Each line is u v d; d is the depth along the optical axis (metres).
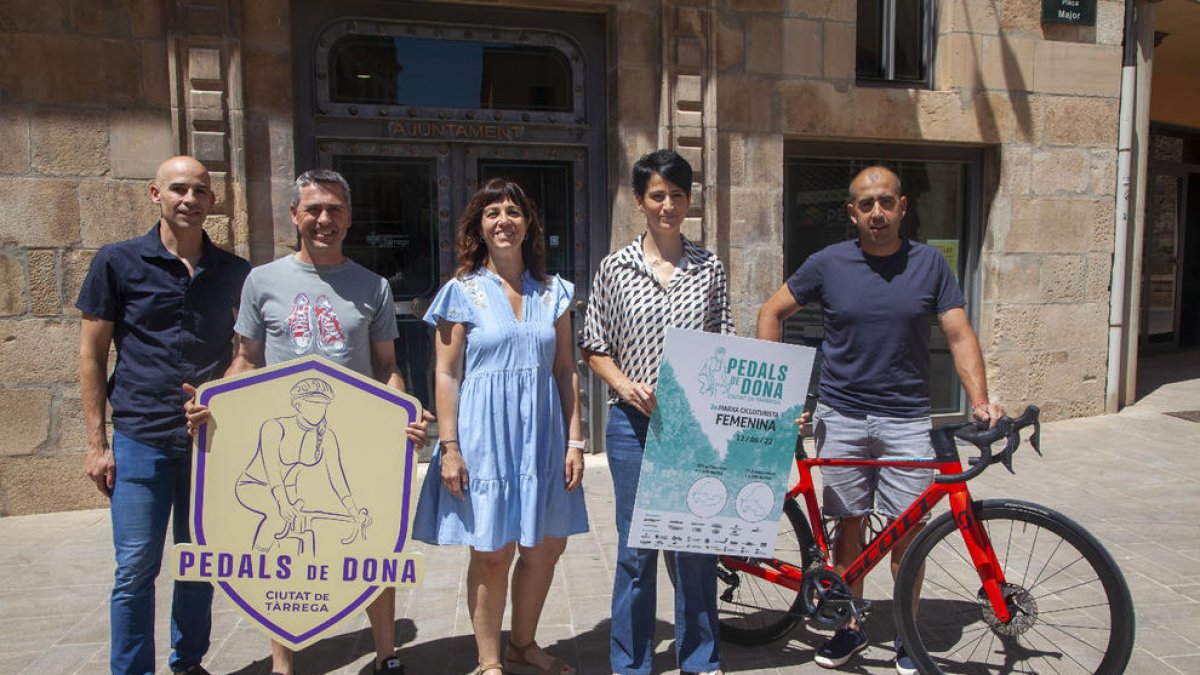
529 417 2.86
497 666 2.98
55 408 5.03
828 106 6.16
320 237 2.80
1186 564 4.15
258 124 5.12
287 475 2.68
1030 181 6.74
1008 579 3.58
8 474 4.99
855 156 6.51
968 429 2.87
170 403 2.83
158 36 4.97
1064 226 6.87
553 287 3.02
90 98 4.91
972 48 6.48
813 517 3.20
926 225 6.80
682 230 5.79
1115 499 5.19
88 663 3.28
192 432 2.63
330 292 2.85
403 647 3.41
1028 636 3.03
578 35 5.79
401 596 3.91
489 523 2.77
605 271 2.98
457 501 2.85
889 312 3.05
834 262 3.17
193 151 4.97
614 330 2.96
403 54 5.54
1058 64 6.71
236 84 5.00
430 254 5.69
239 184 5.05
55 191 4.91
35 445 5.02
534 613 3.13
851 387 3.15
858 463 3.05
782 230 6.14
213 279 2.92
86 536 4.69
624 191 5.75
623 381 2.87
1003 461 2.80
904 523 2.97
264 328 2.86
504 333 2.84
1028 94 6.66
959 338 3.04
